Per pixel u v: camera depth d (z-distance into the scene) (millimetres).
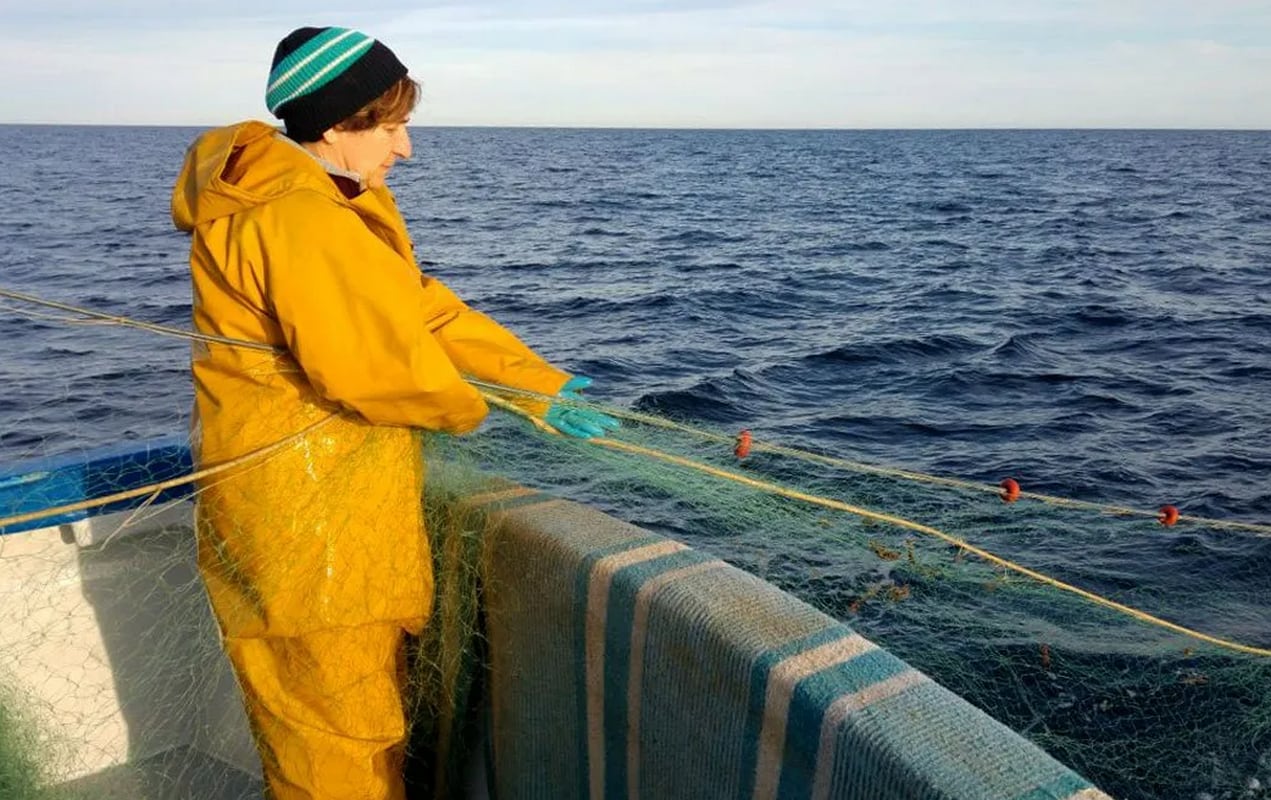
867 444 11820
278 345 2096
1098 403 13883
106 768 2922
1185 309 22500
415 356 1954
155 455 2867
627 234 42812
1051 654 4812
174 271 30547
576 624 2098
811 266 31969
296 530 2100
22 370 13172
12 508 2711
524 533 2223
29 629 2811
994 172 103375
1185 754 4621
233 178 2043
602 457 2562
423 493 2486
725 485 2822
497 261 33000
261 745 2320
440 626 2484
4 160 120875
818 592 4516
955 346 18297
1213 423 12773
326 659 2189
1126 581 6148
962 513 5801
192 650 2930
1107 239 40000
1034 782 1400
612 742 2066
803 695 1607
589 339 19406
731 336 19641
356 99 2133
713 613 1814
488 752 2541
